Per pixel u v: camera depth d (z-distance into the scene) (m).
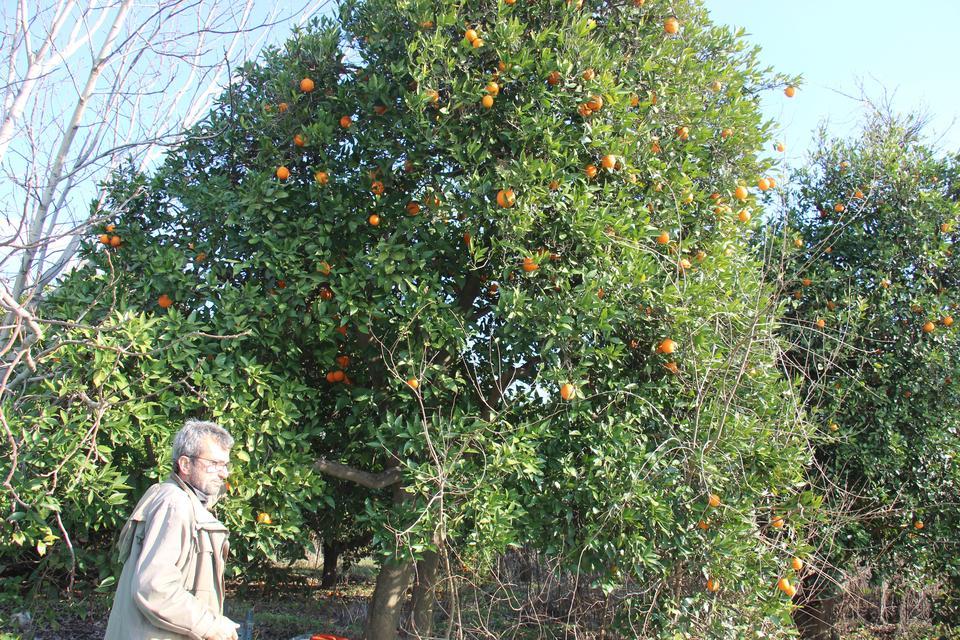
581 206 4.12
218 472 2.76
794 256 6.39
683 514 4.25
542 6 4.61
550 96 4.29
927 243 6.34
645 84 4.86
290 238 4.41
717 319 4.41
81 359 3.88
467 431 4.10
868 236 6.63
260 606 7.24
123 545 2.64
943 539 6.03
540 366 4.19
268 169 4.50
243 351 4.36
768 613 4.30
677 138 4.89
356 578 9.52
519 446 4.09
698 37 5.43
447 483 3.94
